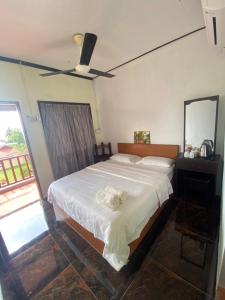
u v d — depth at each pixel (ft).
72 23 5.81
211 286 4.15
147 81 9.73
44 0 4.63
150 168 8.63
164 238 5.90
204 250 5.25
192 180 7.84
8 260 5.58
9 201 10.57
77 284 4.58
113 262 4.65
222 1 3.51
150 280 4.46
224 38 5.16
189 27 6.82
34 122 9.43
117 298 4.11
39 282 4.78
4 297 4.49
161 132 9.96
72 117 11.43
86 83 12.37
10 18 5.20
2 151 15.08
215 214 6.97
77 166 11.83
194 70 7.81
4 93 8.17
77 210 5.67
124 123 11.87
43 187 10.05
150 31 6.83
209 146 7.57
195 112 7.96
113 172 8.51
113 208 4.90
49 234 6.84
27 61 8.71
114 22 6.00
